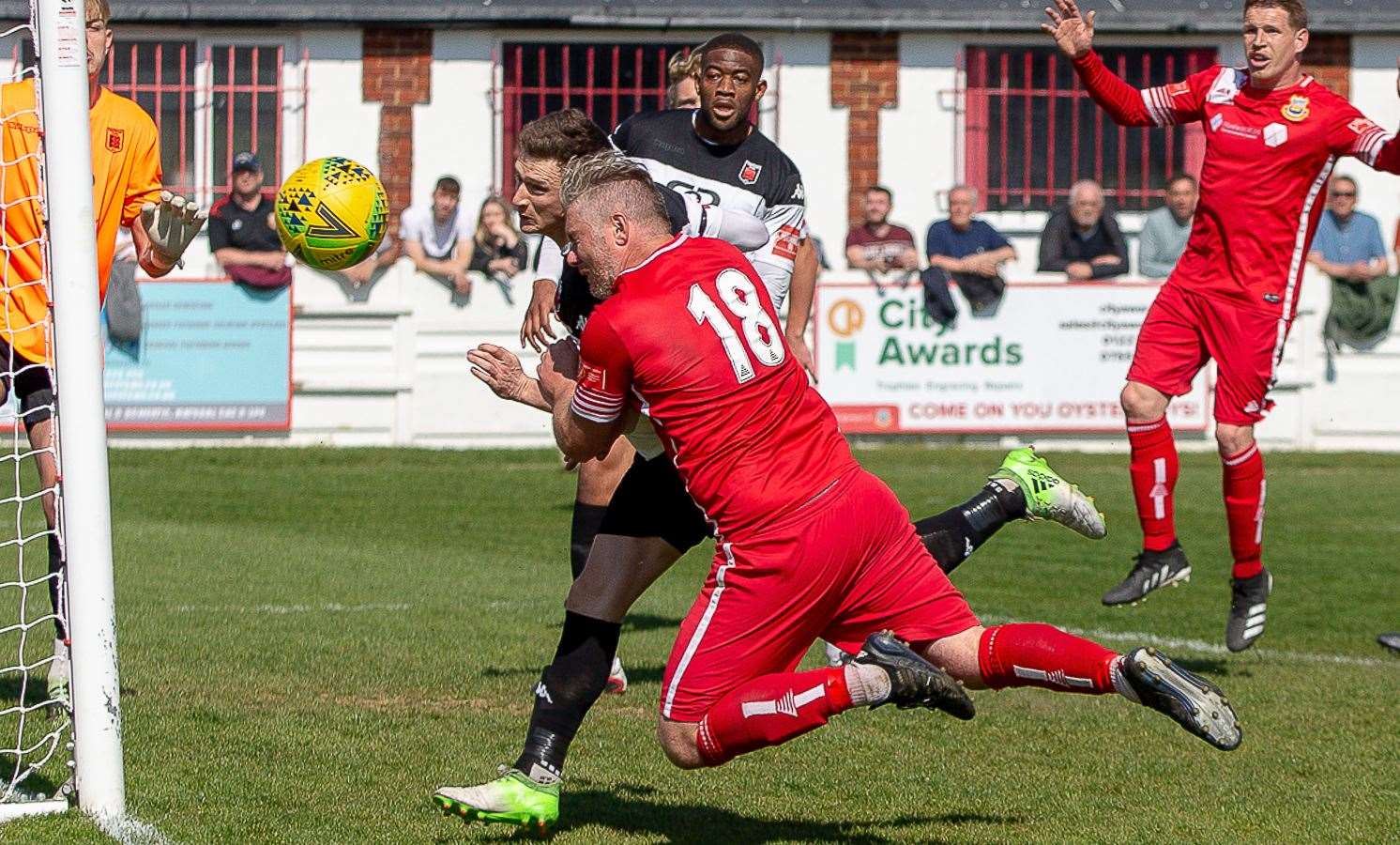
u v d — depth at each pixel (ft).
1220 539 65.77
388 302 93.45
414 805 27.37
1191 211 95.61
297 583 51.75
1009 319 94.27
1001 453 92.38
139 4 103.60
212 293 89.86
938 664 24.56
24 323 33.65
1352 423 99.86
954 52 109.81
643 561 26.45
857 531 23.67
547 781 25.26
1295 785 29.60
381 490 77.82
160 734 31.60
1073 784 29.53
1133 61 112.88
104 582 25.79
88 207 25.64
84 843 24.38
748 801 28.22
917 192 110.63
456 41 107.55
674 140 33.50
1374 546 64.34
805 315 39.06
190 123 107.04
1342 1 110.01
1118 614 48.91
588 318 25.55
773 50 109.19
